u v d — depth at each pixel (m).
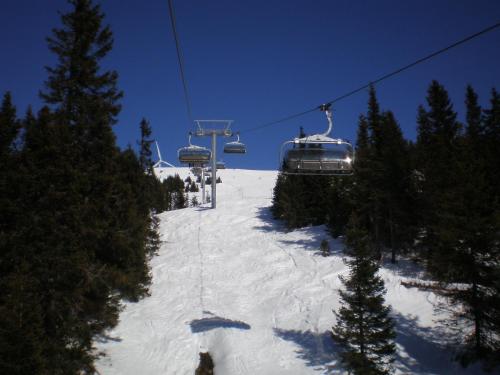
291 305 26.59
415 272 29.20
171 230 45.91
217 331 24.47
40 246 16.72
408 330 22.53
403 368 19.58
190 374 21.34
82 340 18.25
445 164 27.91
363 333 18.36
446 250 20.34
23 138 18.56
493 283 19.31
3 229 16.75
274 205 48.94
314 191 45.16
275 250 36.75
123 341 23.16
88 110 22.28
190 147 41.56
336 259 32.22
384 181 31.61
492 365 18.56
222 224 46.69
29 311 13.59
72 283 17.77
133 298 28.14
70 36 23.16
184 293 29.52
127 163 33.44
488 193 21.42
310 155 14.70
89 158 22.14
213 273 33.03
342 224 37.28
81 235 19.02
